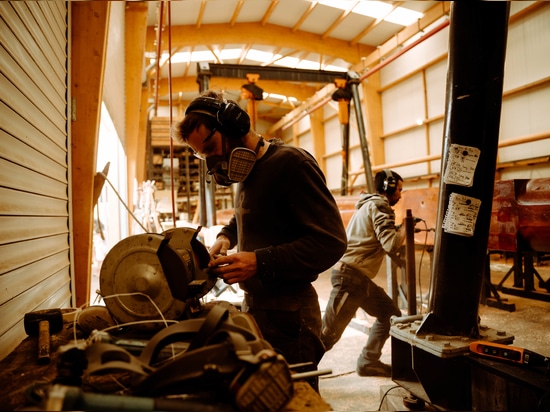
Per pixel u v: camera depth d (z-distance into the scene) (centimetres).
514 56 774
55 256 179
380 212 225
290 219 119
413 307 221
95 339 75
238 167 117
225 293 453
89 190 223
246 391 54
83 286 224
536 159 729
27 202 138
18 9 130
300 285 123
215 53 1117
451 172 129
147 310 91
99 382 72
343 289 232
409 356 146
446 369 124
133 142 735
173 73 1280
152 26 890
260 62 1232
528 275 411
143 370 64
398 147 1105
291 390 57
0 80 113
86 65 220
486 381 111
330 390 226
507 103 795
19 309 127
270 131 1897
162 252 94
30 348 95
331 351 288
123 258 93
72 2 216
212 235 437
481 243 128
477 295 130
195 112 117
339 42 1070
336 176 1441
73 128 221
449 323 130
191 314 98
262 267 106
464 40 124
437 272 133
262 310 120
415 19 941
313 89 1417
